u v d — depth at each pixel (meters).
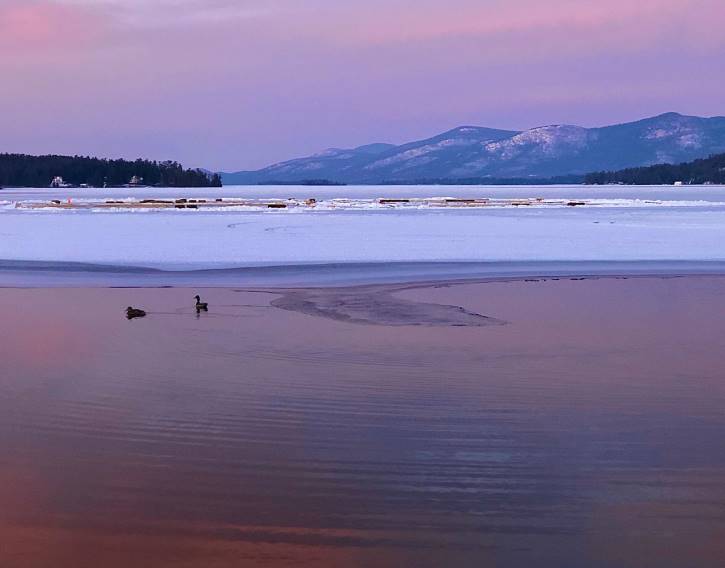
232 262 27.88
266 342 14.70
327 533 6.99
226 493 7.79
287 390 11.35
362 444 9.10
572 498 7.65
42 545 6.82
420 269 26.22
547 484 7.97
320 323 16.73
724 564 6.49
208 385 11.64
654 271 26.02
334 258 29.00
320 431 9.57
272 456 8.73
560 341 14.84
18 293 21.38
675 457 8.70
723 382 11.85
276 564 6.48
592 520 7.21
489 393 11.23
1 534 7.00
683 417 10.12
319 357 13.50
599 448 8.97
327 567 6.43
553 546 6.77
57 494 7.79
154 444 9.14
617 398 10.98
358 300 19.84
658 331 15.91
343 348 14.21
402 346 14.34
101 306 19.09
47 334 15.51
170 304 19.36
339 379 11.99
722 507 7.46
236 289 21.94
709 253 30.84
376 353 13.77
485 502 7.57
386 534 6.97
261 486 7.94
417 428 9.62
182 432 9.54
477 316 17.58
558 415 10.13
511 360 13.27
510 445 9.08
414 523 7.16
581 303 19.53
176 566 6.48
